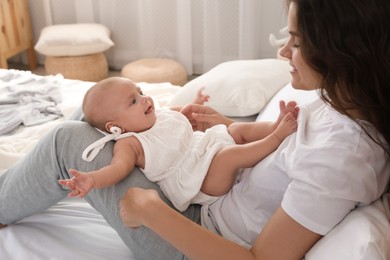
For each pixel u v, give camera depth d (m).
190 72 3.69
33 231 1.25
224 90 1.86
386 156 0.94
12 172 1.21
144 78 3.16
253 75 1.91
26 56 4.04
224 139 1.23
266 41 3.52
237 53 3.55
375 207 0.93
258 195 1.07
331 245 0.88
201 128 1.41
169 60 3.46
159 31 3.67
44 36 3.35
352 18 0.81
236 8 3.41
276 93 1.90
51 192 1.17
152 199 0.99
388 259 0.85
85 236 1.25
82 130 1.16
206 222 1.14
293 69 1.00
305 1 0.85
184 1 3.42
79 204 1.40
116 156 1.11
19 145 1.67
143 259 1.13
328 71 0.87
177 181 1.14
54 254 1.16
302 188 0.91
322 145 0.92
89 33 3.37
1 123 1.82
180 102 1.89
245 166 1.12
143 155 1.16
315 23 0.84
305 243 0.92
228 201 1.12
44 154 1.14
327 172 0.89
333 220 0.90
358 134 0.92
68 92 2.18
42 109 1.94
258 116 1.82
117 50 3.84
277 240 0.92
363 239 0.84
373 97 0.87
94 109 1.21
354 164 0.89
